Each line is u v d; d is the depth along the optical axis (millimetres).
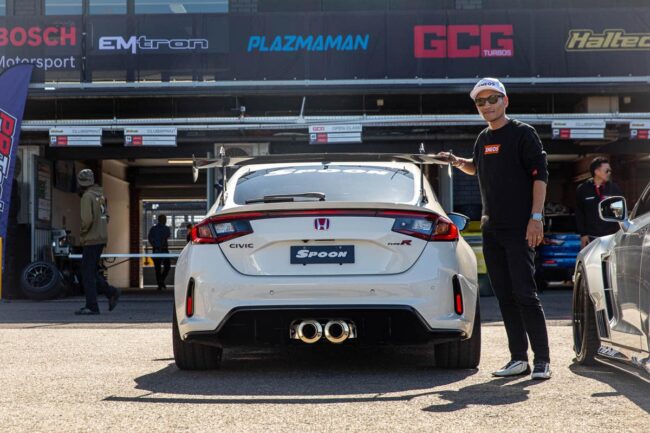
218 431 3562
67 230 18641
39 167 16734
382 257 5031
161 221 21328
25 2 16562
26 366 5777
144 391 4633
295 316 4996
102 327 9031
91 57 15859
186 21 15867
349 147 16594
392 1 16688
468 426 3605
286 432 3527
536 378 4984
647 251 4363
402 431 3518
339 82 15773
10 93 15258
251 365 5746
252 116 16922
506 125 5215
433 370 5430
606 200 5004
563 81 15758
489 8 16750
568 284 22094
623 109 17203
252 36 15836
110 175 21875
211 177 8805
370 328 5035
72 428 3643
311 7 16609
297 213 5047
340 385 4789
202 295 5059
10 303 14406
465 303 5113
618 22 15758
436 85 15742
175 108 17109
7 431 3590
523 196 5160
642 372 4516
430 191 5680
